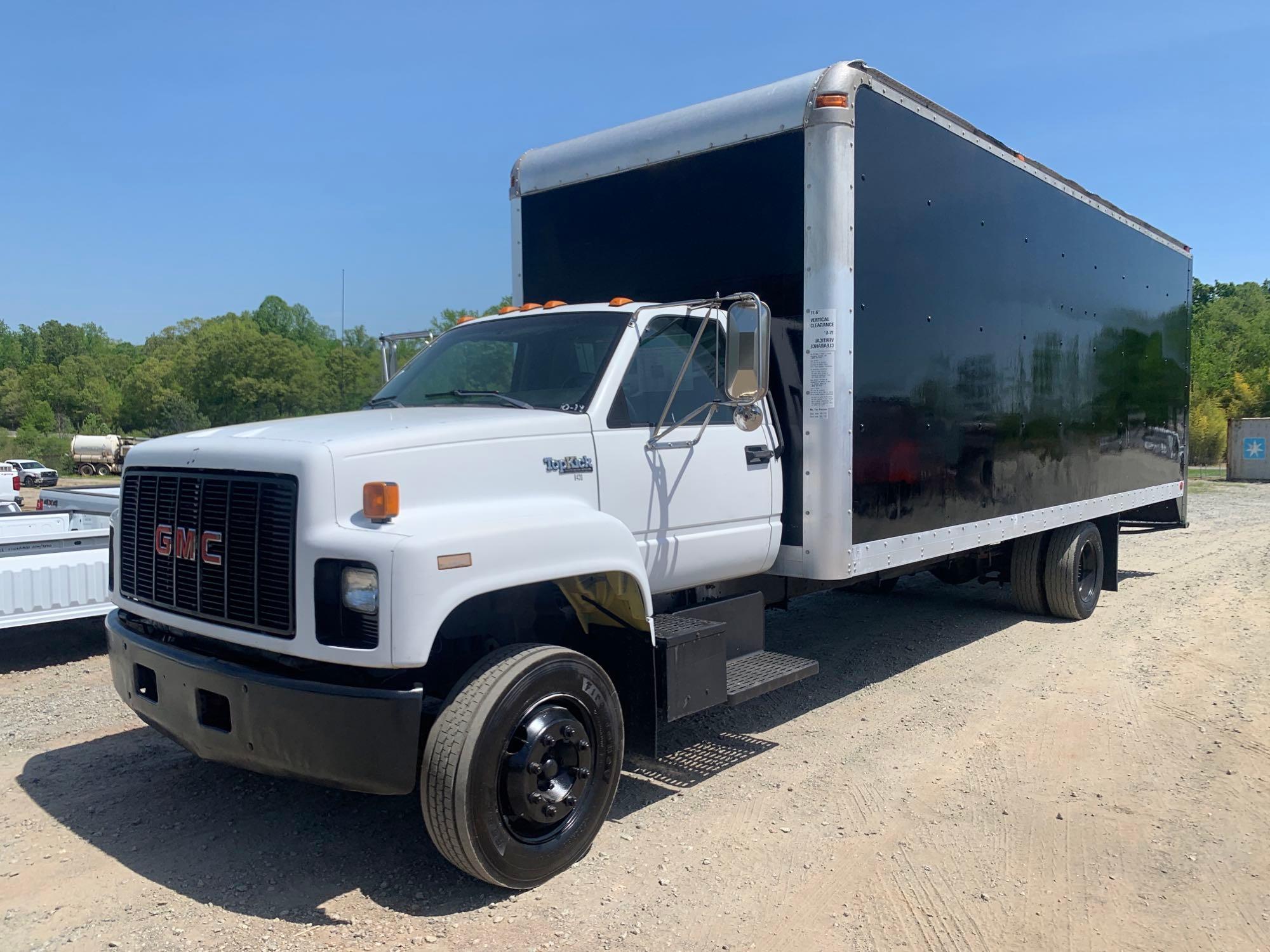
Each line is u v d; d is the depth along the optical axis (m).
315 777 3.42
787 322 5.16
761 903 3.60
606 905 3.58
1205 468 37.00
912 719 5.86
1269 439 28.88
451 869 3.87
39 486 45.56
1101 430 8.52
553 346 4.70
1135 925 3.44
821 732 5.62
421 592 3.28
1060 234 7.61
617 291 5.97
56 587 6.81
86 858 3.94
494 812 3.51
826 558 5.06
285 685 3.42
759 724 5.81
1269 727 5.61
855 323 5.13
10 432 94.75
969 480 6.35
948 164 6.01
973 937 3.37
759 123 5.20
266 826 4.28
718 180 5.43
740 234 5.34
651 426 4.52
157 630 4.22
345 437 3.59
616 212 5.97
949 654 7.52
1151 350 9.67
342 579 3.36
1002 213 6.70
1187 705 6.07
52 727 5.60
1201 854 4.00
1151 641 7.86
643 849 4.06
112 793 4.64
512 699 3.55
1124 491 9.11
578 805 3.87
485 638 4.13
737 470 4.90
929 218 5.82
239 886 3.71
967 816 4.39
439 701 3.87
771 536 5.12
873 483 5.33
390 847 4.07
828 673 6.95
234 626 3.68
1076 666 7.06
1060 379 7.68
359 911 3.53
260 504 3.56
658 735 5.60
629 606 4.19
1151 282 9.60
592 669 3.90
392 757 3.31
